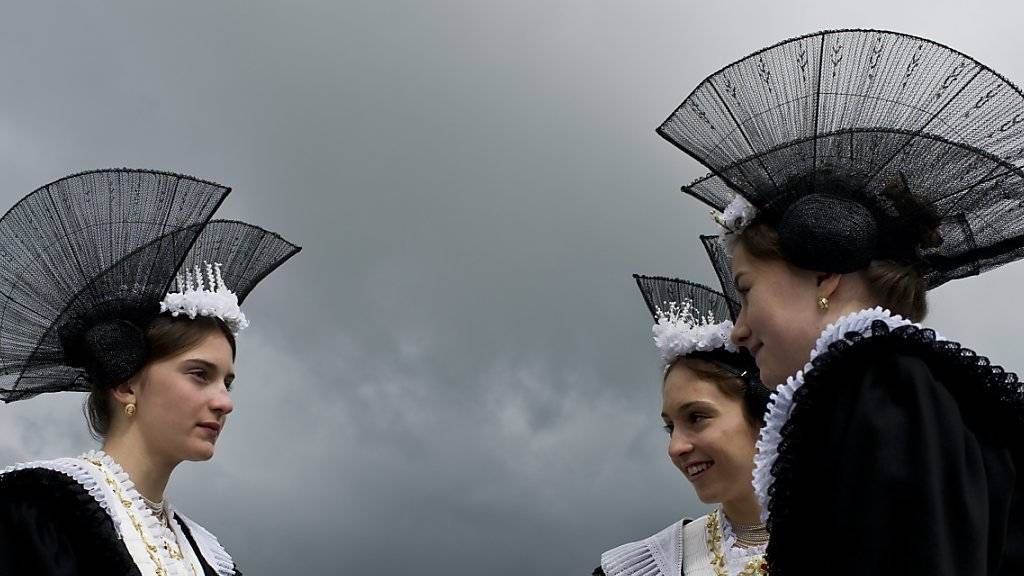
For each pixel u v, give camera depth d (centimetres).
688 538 400
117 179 376
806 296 202
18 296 367
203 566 386
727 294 352
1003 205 207
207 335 367
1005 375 185
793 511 179
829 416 180
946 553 158
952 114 212
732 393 379
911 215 204
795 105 219
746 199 214
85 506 317
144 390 360
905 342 182
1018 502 179
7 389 376
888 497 164
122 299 364
